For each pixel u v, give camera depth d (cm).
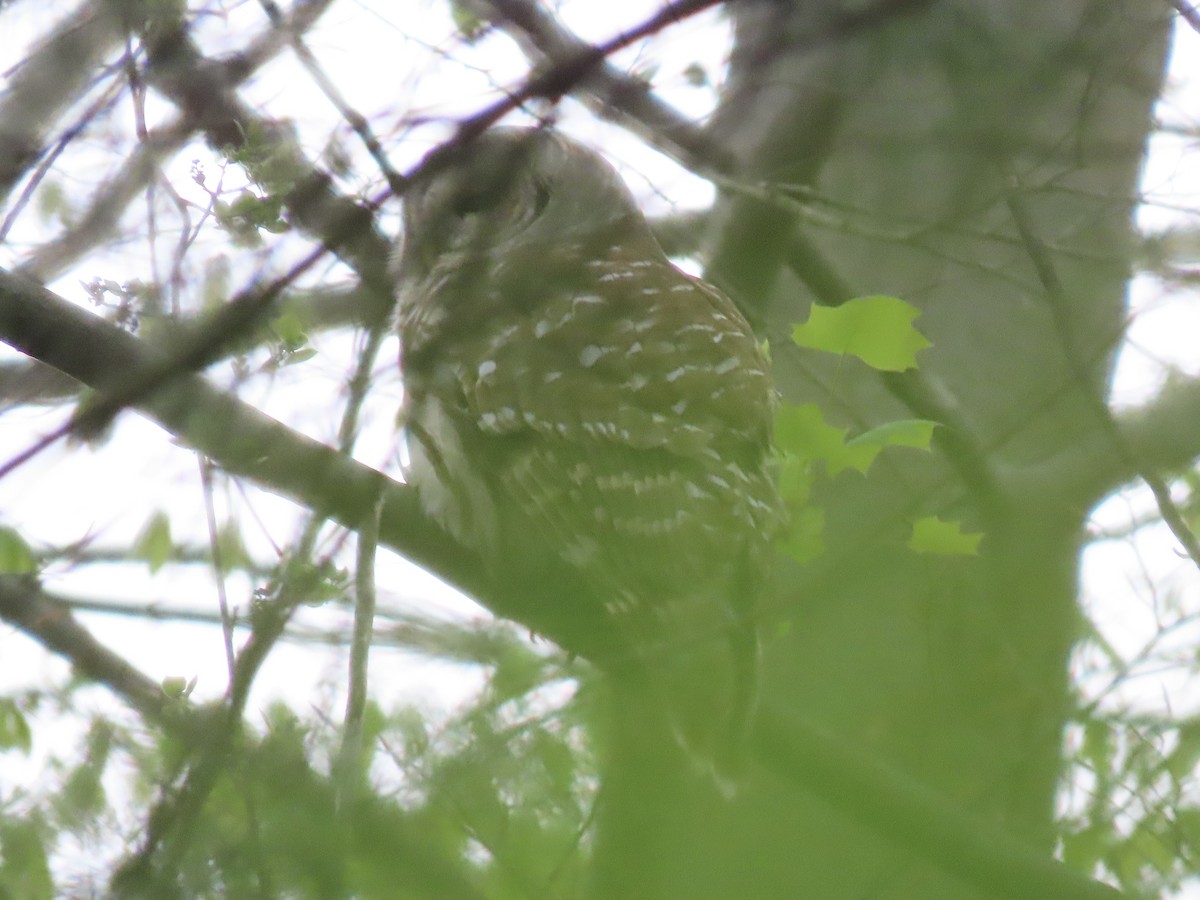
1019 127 862
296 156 736
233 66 789
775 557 936
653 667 832
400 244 804
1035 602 944
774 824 883
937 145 870
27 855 702
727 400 912
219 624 753
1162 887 873
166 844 657
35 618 839
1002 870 844
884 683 922
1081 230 966
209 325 708
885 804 843
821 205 941
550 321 931
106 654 836
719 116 909
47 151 802
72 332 779
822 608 897
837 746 855
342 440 726
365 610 695
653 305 942
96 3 812
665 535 871
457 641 742
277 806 668
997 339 987
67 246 802
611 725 821
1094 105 881
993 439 902
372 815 713
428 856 736
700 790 857
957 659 923
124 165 807
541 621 917
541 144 977
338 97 733
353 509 746
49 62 821
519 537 930
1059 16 880
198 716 695
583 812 766
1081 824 888
